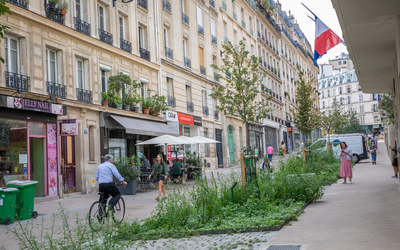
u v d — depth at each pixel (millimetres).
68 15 18203
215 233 8023
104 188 9852
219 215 8977
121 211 10203
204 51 33188
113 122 20297
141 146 23844
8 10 7879
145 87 24688
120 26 22734
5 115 14320
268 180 11578
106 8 21406
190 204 9602
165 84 26469
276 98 55281
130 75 22891
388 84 17422
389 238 6098
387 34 10344
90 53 19516
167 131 24078
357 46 11375
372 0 8125
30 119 15398
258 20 50000
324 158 23938
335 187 14664
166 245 7383
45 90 16453
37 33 16297
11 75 15008
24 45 15664
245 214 9055
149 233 8352
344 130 65312
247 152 10445
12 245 8008
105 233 6449
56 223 10328
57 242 6051
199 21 32719
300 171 14727
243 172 10078
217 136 34375
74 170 18094
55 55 17625
